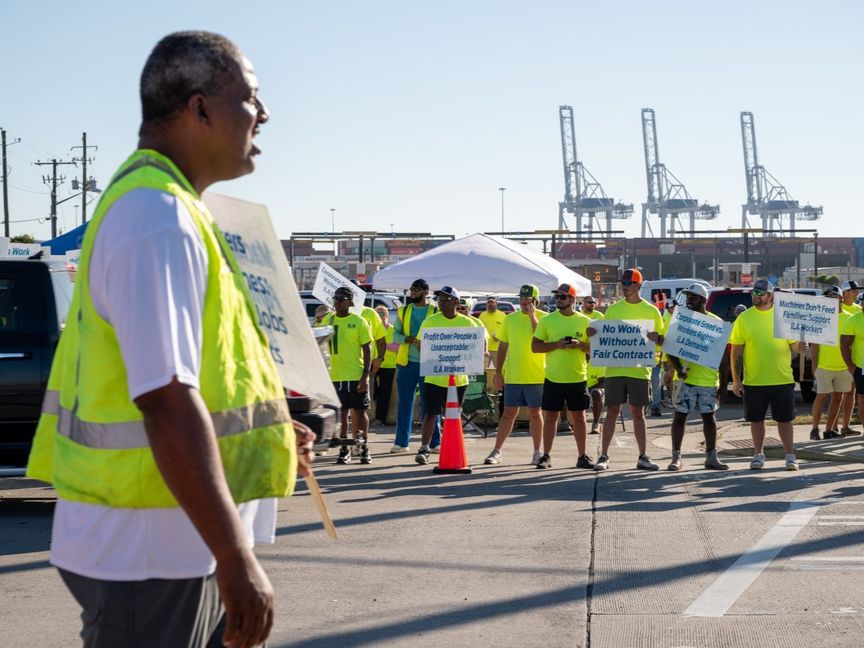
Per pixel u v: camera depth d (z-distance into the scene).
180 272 2.19
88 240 2.30
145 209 2.20
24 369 9.21
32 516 9.56
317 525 8.93
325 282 16.97
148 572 2.29
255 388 2.38
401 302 31.00
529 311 12.80
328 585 6.89
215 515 2.13
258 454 2.38
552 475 12.05
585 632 5.86
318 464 13.09
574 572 7.25
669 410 21.84
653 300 31.67
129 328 2.14
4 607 6.40
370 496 10.51
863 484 11.20
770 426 17.45
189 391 2.15
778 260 146.00
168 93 2.39
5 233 59.19
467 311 15.37
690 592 6.71
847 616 6.12
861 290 20.22
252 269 2.77
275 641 5.68
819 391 15.30
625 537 8.41
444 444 12.25
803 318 14.13
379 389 18.41
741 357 12.51
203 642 2.44
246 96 2.46
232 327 2.34
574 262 124.44
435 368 12.30
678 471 12.33
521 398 12.85
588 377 17.11
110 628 2.33
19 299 9.30
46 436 2.53
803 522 9.03
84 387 2.27
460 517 9.32
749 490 10.84
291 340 2.85
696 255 143.12
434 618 6.13
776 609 6.29
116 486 2.25
